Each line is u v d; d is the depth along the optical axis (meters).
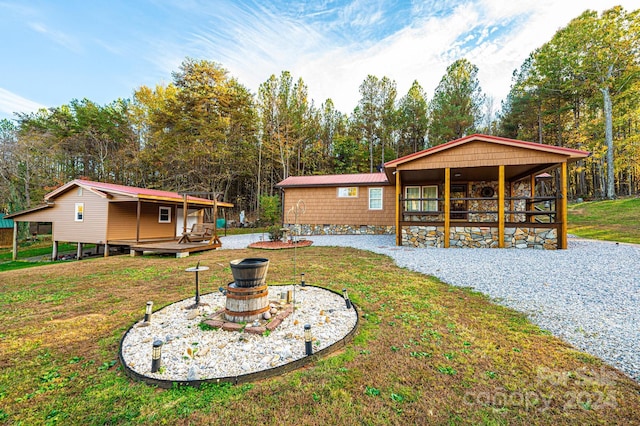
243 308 3.22
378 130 25.48
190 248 9.19
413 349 2.65
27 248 16.69
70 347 2.87
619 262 5.84
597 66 17.94
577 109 22.11
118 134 25.11
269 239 12.53
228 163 22.19
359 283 4.98
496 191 12.08
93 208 11.67
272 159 24.92
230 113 21.67
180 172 21.39
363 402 1.92
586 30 17.36
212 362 2.45
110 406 1.94
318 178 16.00
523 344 2.73
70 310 4.00
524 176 11.13
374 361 2.44
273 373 2.25
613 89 18.20
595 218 14.16
